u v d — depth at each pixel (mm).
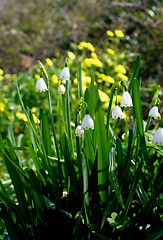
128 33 2006
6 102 1381
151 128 1080
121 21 2117
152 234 706
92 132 774
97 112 701
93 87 757
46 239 762
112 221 710
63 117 794
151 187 758
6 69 2562
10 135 862
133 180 714
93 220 732
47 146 808
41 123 801
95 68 1451
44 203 741
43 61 2256
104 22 2271
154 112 729
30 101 1387
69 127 771
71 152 783
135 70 779
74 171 775
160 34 1809
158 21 1848
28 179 758
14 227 727
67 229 747
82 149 794
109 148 757
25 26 3178
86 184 717
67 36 2406
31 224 769
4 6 3617
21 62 2582
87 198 729
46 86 749
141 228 745
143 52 1780
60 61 1845
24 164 956
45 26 2959
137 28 1948
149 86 1362
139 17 1986
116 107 723
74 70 1426
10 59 2697
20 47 2871
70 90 1193
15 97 1413
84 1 2664
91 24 2316
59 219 761
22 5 3572
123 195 759
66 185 786
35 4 3438
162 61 1712
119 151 730
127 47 1828
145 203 739
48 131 801
